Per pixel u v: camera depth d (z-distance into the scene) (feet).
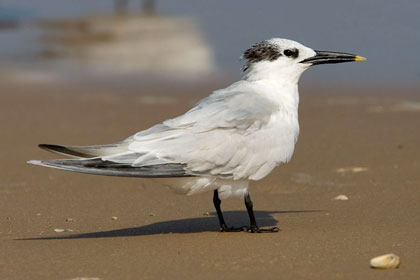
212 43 121.39
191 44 120.88
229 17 138.41
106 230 33.06
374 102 73.31
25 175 46.03
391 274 25.26
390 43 110.11
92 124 63.21
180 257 27.96
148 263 27.17
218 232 32.30
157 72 101.19
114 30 137.28
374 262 25.90
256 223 33.14
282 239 30.55
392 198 38.52
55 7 165.89
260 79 33.53
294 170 46.62
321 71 95.14
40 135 58.65
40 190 42.09
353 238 30.30
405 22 120.98
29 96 80.18
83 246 29.94
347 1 136.56
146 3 159.63
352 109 69.31
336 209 36.60
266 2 144.66
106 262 27.40
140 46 122.11
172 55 113.39
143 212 36.88
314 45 111.14
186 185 30.91
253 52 33.86
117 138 57.26
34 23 147.84
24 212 36.91
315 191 41.27
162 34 130.62
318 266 26.40
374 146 53.06
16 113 68.85
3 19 152.25
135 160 29.12
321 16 129.18
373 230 31.58
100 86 89.35
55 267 26.84
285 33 121.70
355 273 25.45
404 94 78.07
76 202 39.22
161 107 72.43
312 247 29.04
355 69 96.07
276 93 33.22
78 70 103.24
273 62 33.45
